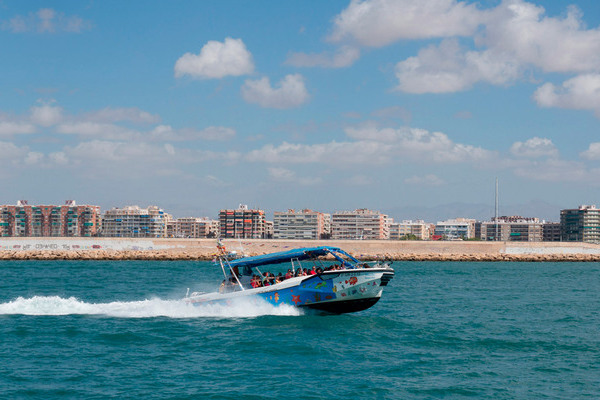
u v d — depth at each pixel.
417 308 40.44
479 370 22.45
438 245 157.75
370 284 31.73
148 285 61.97
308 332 28.94
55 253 145.88
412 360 23.91
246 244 153.12
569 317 36.31
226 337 27.66
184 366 22.67
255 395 19.16
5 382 20.41
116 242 151.88
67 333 28.61
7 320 31.95
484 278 78.19
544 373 22.08
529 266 123.38
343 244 155.75
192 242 152.50
